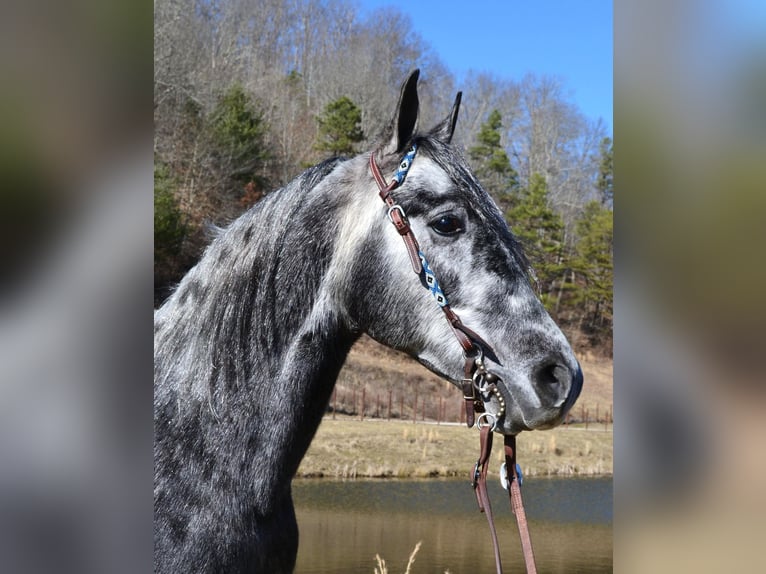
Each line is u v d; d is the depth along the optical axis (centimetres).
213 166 2408
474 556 750
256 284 161
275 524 159
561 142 3353
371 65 3108
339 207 167
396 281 159
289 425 158
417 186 160
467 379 154
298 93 3031
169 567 145
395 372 1903
